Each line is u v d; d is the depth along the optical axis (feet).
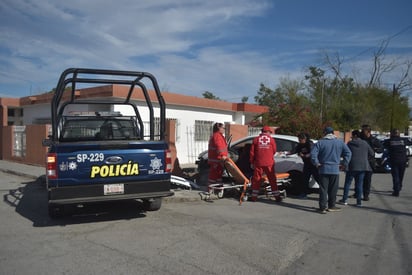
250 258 15.61
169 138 37.63
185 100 57.00
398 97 133.39
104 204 26.25
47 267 14.46
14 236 18.60
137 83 26.32
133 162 20.52
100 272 13.97
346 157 24.59
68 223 21.11
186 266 14.62
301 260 15.51
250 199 28.55
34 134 51.16
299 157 31.35
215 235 18.81
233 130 48.47
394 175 31.32
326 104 107.45
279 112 60.85
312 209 25.55
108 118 26.00
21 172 43.55
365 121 114.83
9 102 65.16
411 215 24.00
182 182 30.73
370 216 23.61
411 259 15.80
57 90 20.66
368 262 15.39
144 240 17.93
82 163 19.49
